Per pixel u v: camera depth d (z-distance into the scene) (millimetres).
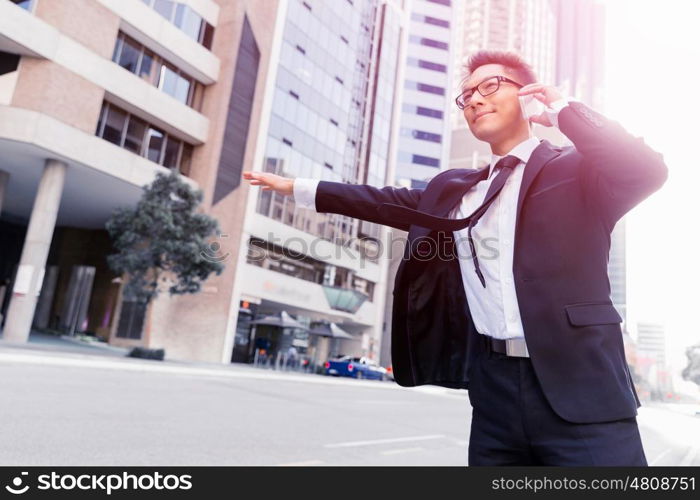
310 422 8039
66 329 27312
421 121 48438
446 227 1193
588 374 1008
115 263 17234
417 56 50031
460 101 1317
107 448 4555
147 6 21219
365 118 35625
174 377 13023
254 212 25312
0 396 6516
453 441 7875
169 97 22203
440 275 1371
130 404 7363
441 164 48062
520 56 1258
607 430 988
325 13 32000
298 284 27703
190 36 23812
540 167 1144
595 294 1067
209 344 22969
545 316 1042
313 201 1412
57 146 17781
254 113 26031
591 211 1102
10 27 16453
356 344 33219
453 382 1356
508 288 1144
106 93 19906
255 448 5395
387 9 38750
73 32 18391
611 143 986
